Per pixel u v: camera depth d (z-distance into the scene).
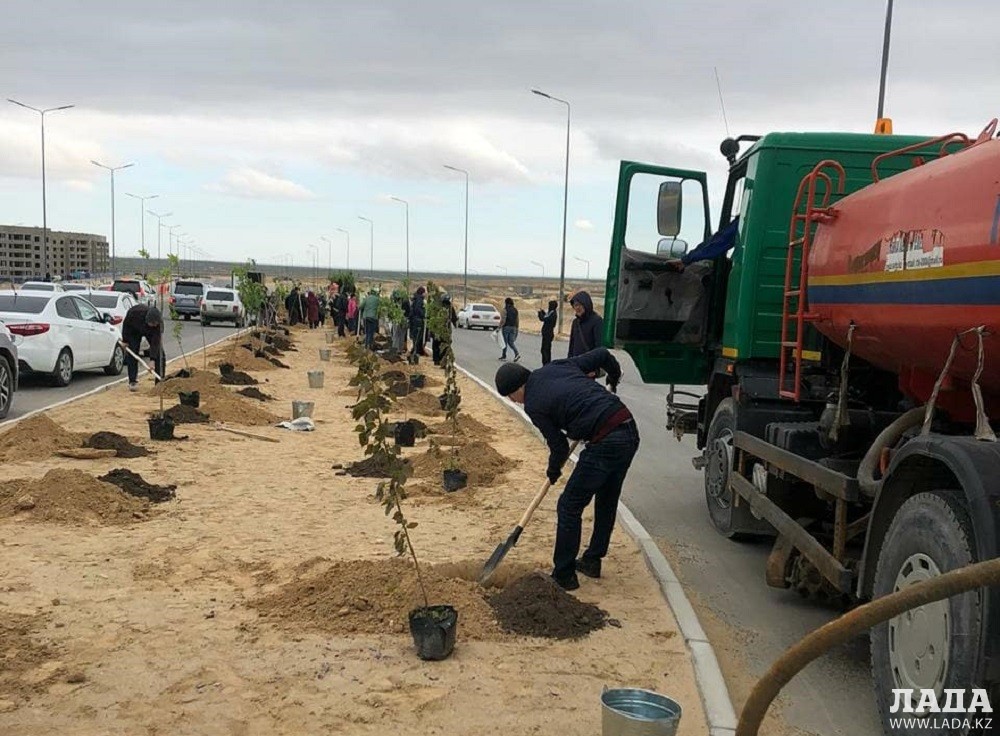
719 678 4.46
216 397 13.63
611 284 8.12
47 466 8.73
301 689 4.19
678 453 11.62
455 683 4.30
